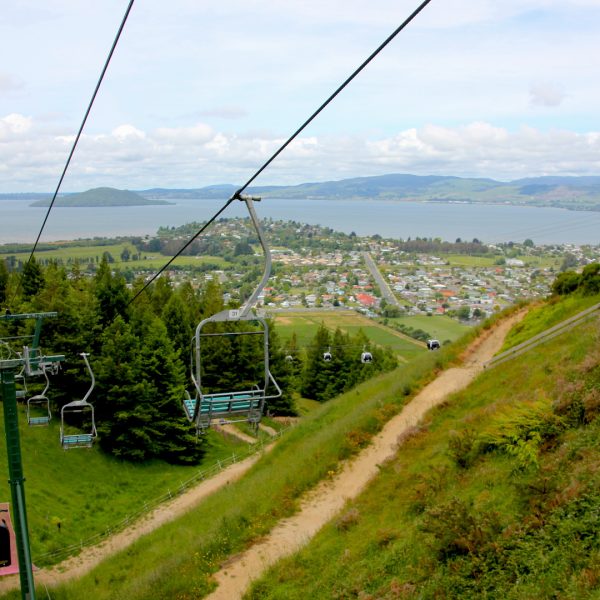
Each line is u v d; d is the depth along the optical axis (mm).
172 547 27312
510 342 33188
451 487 19984
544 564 13961
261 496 26875
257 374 62094
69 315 52812
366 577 17359
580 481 15922
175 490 41562
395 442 27469
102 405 51250
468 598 14406
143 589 22406
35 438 47875
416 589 15625
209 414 15930
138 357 51375
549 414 19766
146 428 49938
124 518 38938
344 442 28219
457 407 27234
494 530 15992
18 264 137875
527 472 18078
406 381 33062
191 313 66000
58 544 34719
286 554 21047
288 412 65438
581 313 29094
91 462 48000
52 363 19984
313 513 24453
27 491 39750
